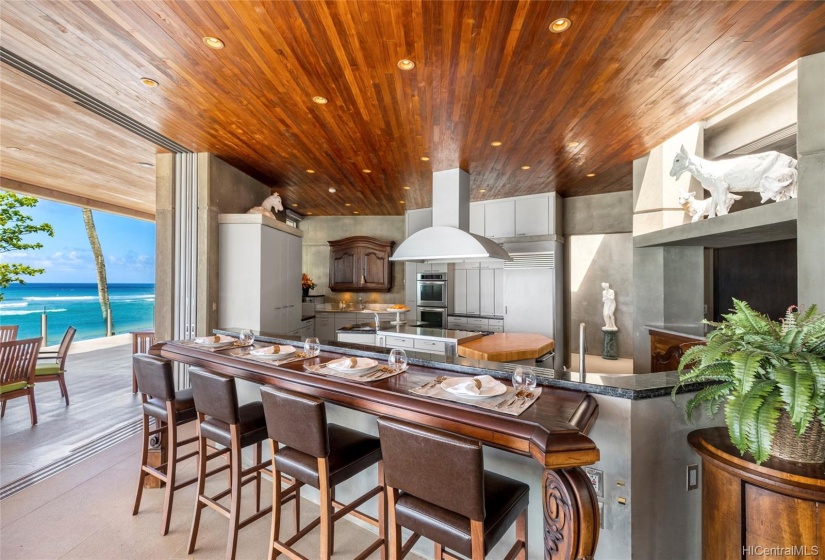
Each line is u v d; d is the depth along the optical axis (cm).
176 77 242
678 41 204
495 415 129
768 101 322
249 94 264
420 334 401
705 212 334
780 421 122
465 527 113
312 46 209
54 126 325
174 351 258
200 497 192
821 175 223
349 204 645
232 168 437
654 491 149
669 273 409
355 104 279
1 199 712
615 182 504
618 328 642
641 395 144
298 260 527
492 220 600
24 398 436
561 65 227
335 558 187
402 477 119
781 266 386
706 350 129
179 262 391
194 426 361
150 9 179
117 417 375
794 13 182
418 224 673
